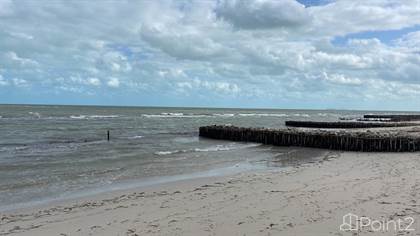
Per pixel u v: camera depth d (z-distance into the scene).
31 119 64.19
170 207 10.85
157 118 81.94
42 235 8.69
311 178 15.00
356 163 19.83
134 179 16.31
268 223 8.84
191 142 35.19
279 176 15.78
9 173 17.70
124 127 52.41
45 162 21.28
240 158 23.42
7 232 8.96
